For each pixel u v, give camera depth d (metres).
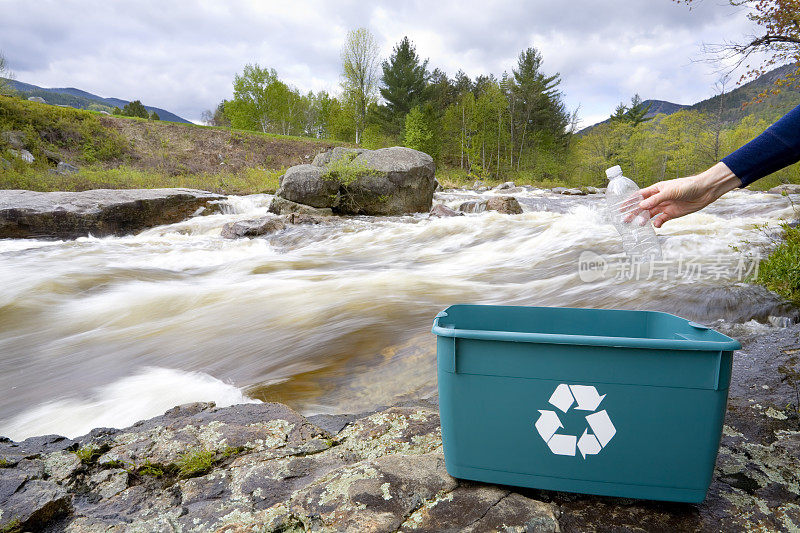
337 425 2.53
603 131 50.28
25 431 3.20
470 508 1.64
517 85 56.59
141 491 1.92
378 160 14.19
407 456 2.00
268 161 31.73
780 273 4.72
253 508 1.74
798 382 2.66
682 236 7.17
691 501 1.62
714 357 1.51
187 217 13.91
